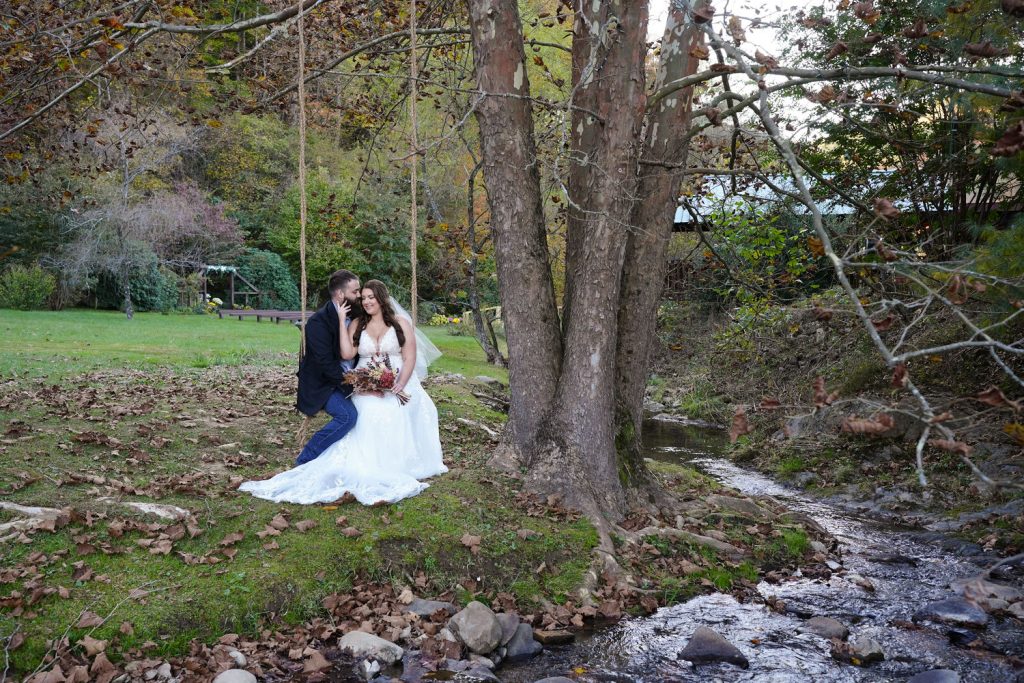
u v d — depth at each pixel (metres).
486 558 5.62
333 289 6.24
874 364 11.58
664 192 7.01
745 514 7.35
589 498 6.52
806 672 4.67
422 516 5.87
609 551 6.02
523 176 6.81
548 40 16.41
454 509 6.07
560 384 6.87
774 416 12.65
